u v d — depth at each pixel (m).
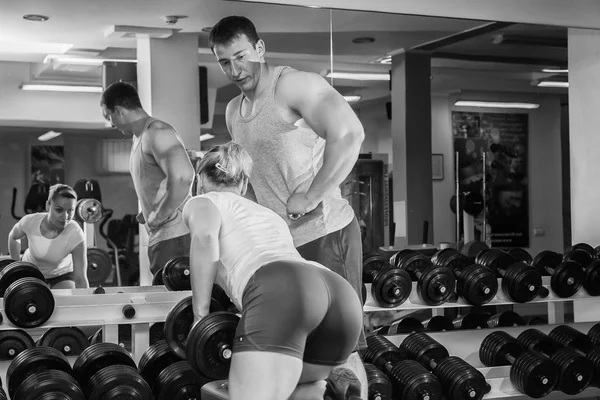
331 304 1.99
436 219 4.15
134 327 3.35
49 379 2.52
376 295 3.70
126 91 3.52
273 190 2.43
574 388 3.76
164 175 3.55
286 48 3.84
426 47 4.14
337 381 1.78
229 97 3.69
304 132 2.39
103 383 2.59
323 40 3.91
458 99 4.22
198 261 2.13
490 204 4.29
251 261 2.05
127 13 3.55
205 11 3.67
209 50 3.67
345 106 2.30
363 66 4.00
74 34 3.48
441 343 4.07
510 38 4.34
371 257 3.94
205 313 2.21
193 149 3.61
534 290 3.99
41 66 3.44
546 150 4.45
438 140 4.17
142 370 2.95
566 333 4.06
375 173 4.02
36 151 3.40
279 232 2.15
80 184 3.44
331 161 2.25
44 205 3.39
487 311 4.18
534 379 3.65
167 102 3.58
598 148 4.56
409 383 3.45
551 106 4.46
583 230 4.54
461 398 3.53
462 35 4.22
